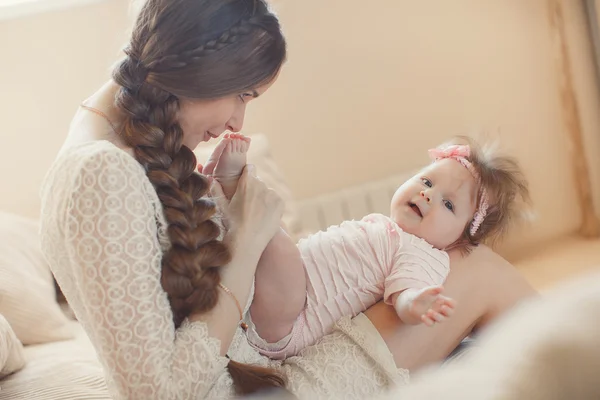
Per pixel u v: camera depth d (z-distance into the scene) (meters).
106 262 1.16
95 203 1.17
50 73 2.71
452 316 1.50
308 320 1.49
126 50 1.34
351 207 3.05
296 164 3.08
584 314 0.73
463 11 3.22
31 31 2.68
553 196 3.42
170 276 1.24
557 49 3.28
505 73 3.31
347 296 1.52
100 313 1.17
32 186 2.73
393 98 3.17
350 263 1.53
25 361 1.79
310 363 1.39
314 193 3.11
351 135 3.13
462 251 1.62
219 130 1.38
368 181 3.18
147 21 1.29
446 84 3.24
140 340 1.17
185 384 1.19
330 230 1.61
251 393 1.37
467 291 1.53
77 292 1.29
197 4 1.25
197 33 1.24
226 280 1.29
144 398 1.17
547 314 0.76
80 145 1.26
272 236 1.37
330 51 3.06
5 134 2.70
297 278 1.44
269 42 1.29
